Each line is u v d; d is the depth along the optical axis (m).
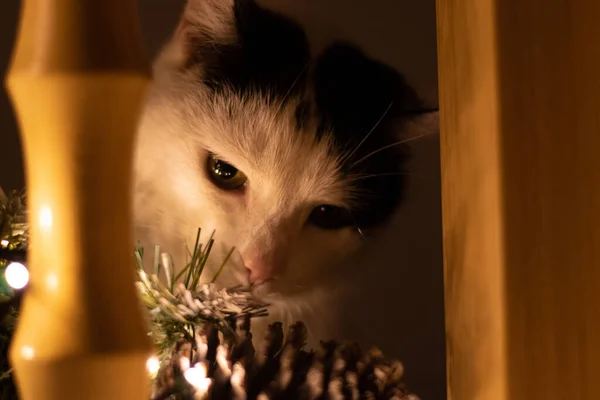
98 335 0.18
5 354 0.29
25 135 0.18
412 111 0.39
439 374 0.39
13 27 0.39
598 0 0.24
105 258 0.18
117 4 0.17
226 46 0.39
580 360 0.23
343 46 0.39
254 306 0.33
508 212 0.23
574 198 0.23
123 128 0.18
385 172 0.39
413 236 0.39
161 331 0.31
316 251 0.39
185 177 0.39
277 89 0.39
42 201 0.18
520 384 0.23
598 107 0.24
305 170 0.39
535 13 0.24
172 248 0.39
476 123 0.26
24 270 0.29
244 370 0.30
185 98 0.39
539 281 0.23
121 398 0.18
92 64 0.17
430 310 0.39
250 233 0.39
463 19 0.27
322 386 0.30
